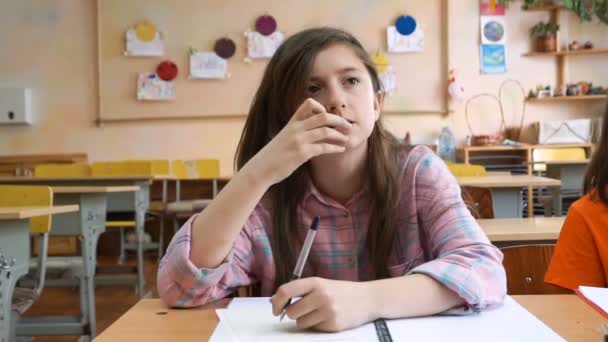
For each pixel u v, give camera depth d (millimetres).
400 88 5426
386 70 5418
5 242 1508
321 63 777
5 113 5363
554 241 1755
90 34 5441
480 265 697
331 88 763
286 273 861
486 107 5465
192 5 5402
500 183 2877
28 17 5449
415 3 5418
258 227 873
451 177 881
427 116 5441
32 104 5465
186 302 714
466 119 5449
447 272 665
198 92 5414
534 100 5406
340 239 867
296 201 874
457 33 5441
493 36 5434
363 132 757
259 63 5414
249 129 912
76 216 2268
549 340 552
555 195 3551
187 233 735
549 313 655
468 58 5457
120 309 2936
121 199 3256
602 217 1035
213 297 750
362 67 785
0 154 5453
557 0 5410
